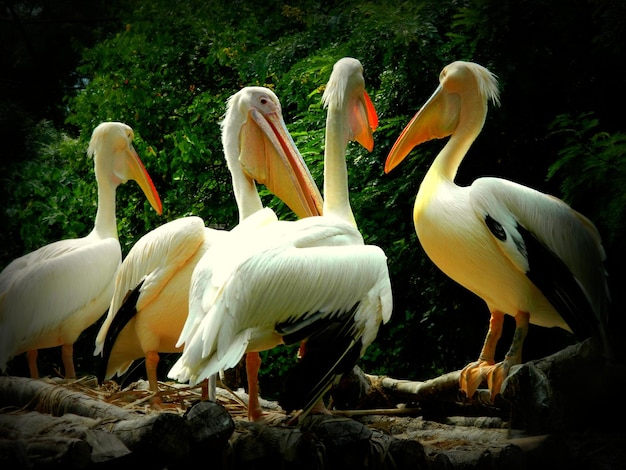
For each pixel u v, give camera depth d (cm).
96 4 1752
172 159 1309
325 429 493
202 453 482
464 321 993
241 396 720
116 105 1339
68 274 732
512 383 564
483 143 986
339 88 653
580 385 589
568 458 553
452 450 541
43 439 461
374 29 1012
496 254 657
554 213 652
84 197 1327
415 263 1003
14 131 1321
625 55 928
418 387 692
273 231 550
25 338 715
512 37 941
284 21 1352
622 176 793
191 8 1341
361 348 538
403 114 1045
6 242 1335
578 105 967
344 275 531
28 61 1727
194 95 1358
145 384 771
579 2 939
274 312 513
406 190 1002
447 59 977
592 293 652
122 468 463
